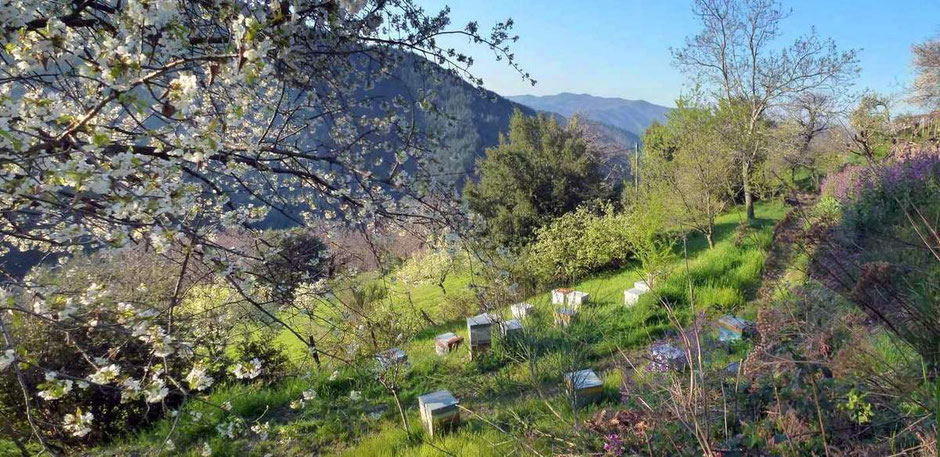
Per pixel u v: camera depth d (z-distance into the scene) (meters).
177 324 3.46
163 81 2.48
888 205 6.74
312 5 2.71
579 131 25.67
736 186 16.62
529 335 6.01
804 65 18.34
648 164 15.66
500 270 3.87
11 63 2.59
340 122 3.98
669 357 3.54
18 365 2.41
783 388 2.89
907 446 2.53
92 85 2.66
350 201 3.56
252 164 3.25
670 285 8.68
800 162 16.78
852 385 2.75
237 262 3.31
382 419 6.02
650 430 3.01
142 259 4.48
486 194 19.33
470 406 5.88
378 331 7.35
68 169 2.04
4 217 2.58
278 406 6.65
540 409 5.02
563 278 14.62
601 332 7.25
